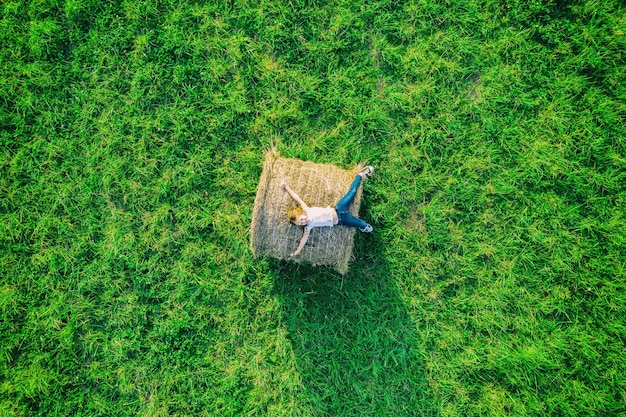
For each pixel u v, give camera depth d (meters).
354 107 6.26
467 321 6.24
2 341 6.20
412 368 6.23
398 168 6.26
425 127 6.25
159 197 6.30
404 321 6.24
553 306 6.20
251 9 6.25
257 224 5.32
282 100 6.27
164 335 6.23
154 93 6.29
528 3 6.17
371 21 6.29
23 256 6.30
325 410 6.19
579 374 6.18
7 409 6.12
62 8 6.31
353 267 6.25
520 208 6.29
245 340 6.25
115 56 6.30
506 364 6.19
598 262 6.20
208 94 6.27
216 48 6.27
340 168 5.77
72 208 6.30
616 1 6.14
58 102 6.32
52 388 6.18
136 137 6.30
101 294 6.30
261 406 6.19
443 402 6.19
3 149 6.30
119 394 6.28
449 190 6.24
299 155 6.17
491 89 6.25
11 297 6.21
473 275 6.25
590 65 6.19
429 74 6.27
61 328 6.28
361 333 6.24
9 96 6.30
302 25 6.29
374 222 6.24
